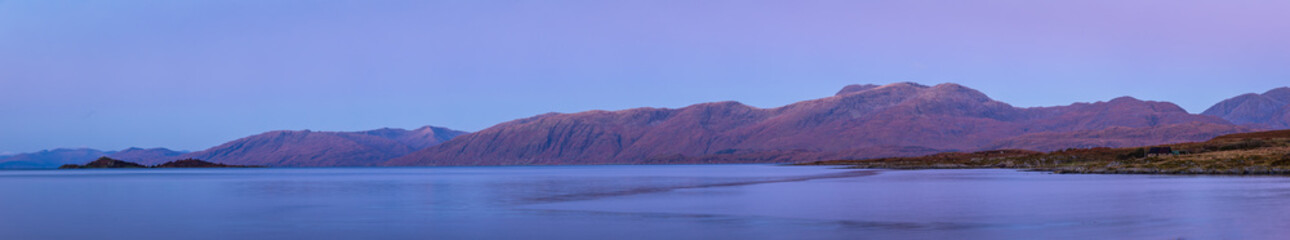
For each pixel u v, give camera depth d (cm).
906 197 5194
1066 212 3862
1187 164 9481
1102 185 6372
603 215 4044
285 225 3675
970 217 3700
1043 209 4053
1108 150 16638
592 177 12469
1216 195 4828
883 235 3073
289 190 7400
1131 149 15850
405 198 5719
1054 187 6191
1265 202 4244
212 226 3675
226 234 3366
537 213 4197
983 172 11675
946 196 5244
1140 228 3136
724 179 10288
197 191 7306
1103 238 2881
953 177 9306
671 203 4912
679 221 3684
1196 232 2984
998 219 3578
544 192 6569
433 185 8612
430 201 5316
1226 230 3027
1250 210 3784
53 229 3606
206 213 4428
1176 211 3791
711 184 8219
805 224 3488
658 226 3481
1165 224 3256
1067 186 6312
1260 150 10719
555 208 4553
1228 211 3747
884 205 4500
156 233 3422
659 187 7494
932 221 3541
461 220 3825
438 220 3834
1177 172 8956
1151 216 3575
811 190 6334
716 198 5369
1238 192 5088
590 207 4619
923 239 2944
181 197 6147
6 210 4741
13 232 3497
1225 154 10512
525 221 3750
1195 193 5044
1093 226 3241
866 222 3534
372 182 10194
